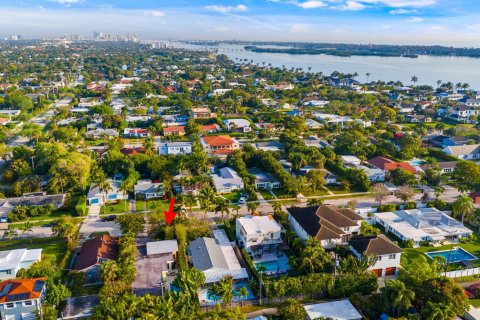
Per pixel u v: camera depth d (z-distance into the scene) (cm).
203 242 11269
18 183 15262
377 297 9019
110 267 9306
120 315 7631
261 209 14450
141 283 9375
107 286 8831
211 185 16000
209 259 10350
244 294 8956
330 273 9756
